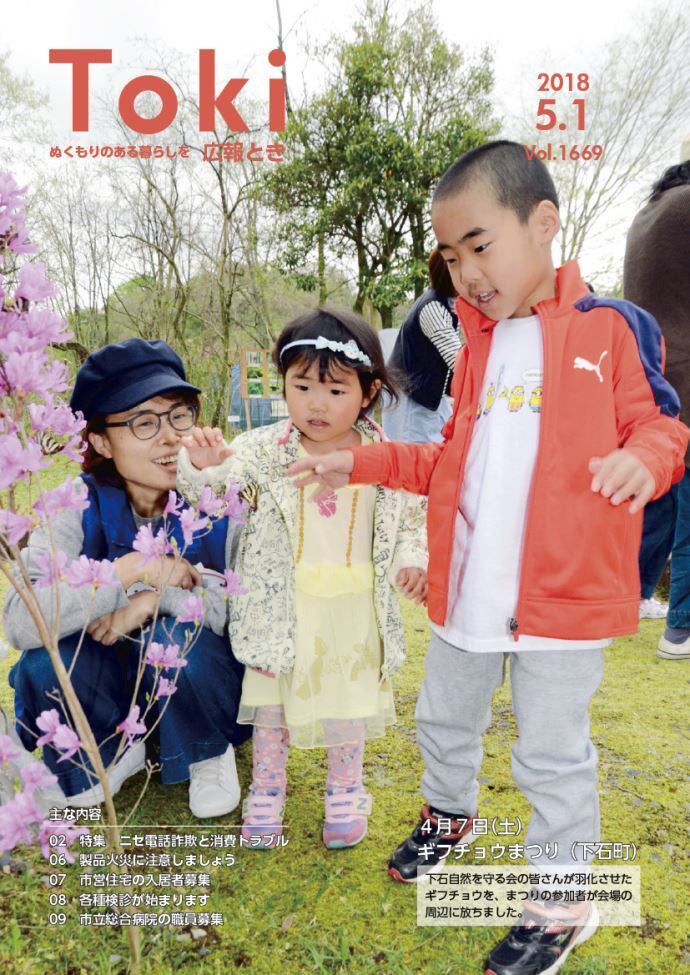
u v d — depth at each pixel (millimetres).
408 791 1575
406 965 1118
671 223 2012
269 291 8000
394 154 8680
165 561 1361
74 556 1391
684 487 2141
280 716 1393
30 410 851
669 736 1794
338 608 1371
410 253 9445
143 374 1351
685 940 1166
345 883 1298
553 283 1170
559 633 1055
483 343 1224
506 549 1112
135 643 1461
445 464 1221
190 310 7105
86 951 1131
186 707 1411
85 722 904
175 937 1167
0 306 809
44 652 1351
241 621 1337
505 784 1603
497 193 1062
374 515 1370
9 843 761
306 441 1395
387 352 5320
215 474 1247
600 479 961
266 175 7883
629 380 1077
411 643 2449
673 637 2285
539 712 1094
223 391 7008
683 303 2051
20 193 794
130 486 1456
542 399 1098
